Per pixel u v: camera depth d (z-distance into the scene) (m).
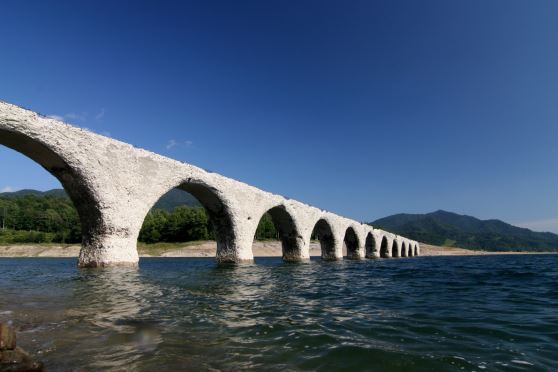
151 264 28.67
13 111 13.55
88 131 16.23
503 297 10.74
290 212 32.19
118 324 6.46
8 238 69.62
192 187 22.77
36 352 4.85
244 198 26.16
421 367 4.57
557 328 6.66
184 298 9.51
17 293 9.98
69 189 16.83
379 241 58.62
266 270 20.84
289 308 8.40
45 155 15.43
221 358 4.80
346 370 4.44
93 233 17.25
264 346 5.33
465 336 6.05
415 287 13.37
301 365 4.58
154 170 19.19
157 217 76.25
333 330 6.30
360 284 14.27
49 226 83.75
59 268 21.64
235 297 9.97
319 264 29.42
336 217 41.84
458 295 11.13
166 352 4.99
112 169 17.11
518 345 5.58
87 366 4.40
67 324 6.37
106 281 12.96
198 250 61.69
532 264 34.03
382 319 7.32
